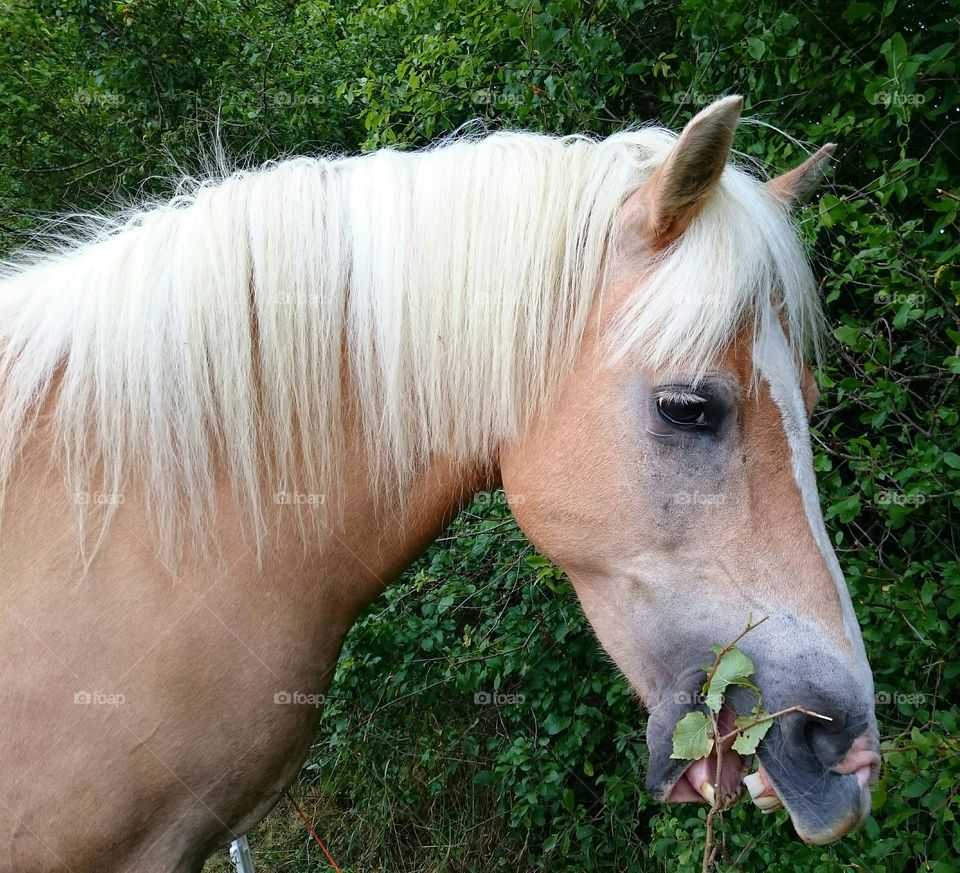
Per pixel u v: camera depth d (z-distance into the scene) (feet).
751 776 3.96
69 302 4.20
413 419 4.31
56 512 3.92
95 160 16.52
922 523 6.99
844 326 6.48
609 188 4.14
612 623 4.11
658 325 3.78
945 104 6.56
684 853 6.49
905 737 5.99
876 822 5.86
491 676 8.52
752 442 3.80
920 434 6.43
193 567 4.01
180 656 3.93
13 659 3.78
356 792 9.57
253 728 4.16
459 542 9.28
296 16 16.75
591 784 8.89
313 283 4.20
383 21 13.14
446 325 4.20
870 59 7.31
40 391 4.07
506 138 4.59
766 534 3.77
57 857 3.91
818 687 3.63
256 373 4.18
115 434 3.96
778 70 7.55
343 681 8.63
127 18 14.47
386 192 4.29
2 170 16.21
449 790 9.46
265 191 4.37
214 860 10.28
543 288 4.07
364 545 4.45
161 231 4.39
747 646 3.71
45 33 15.55
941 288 6.61
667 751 3.92
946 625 6.03
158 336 4.04
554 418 4.11
